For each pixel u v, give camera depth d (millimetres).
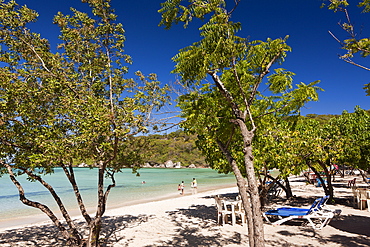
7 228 13156
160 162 99938
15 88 6797
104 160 7324
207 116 6758
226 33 5340
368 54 5445
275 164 10523
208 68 5621
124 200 22938
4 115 7004
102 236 9664
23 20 7805
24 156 7078
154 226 11062
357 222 10258
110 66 8523
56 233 10969
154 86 8133
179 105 7129
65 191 30344
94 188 33062
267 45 5883
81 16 8570
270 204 15094
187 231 10000
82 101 6766
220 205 10812
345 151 11617
